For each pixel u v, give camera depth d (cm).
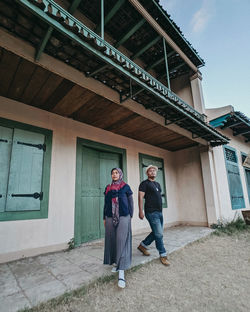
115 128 469
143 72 314
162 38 504
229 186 674
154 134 518
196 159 646
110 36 505
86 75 276
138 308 177
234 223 580
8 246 289
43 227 331
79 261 287
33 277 230
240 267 276
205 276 246
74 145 408
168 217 612
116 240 227
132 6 418
